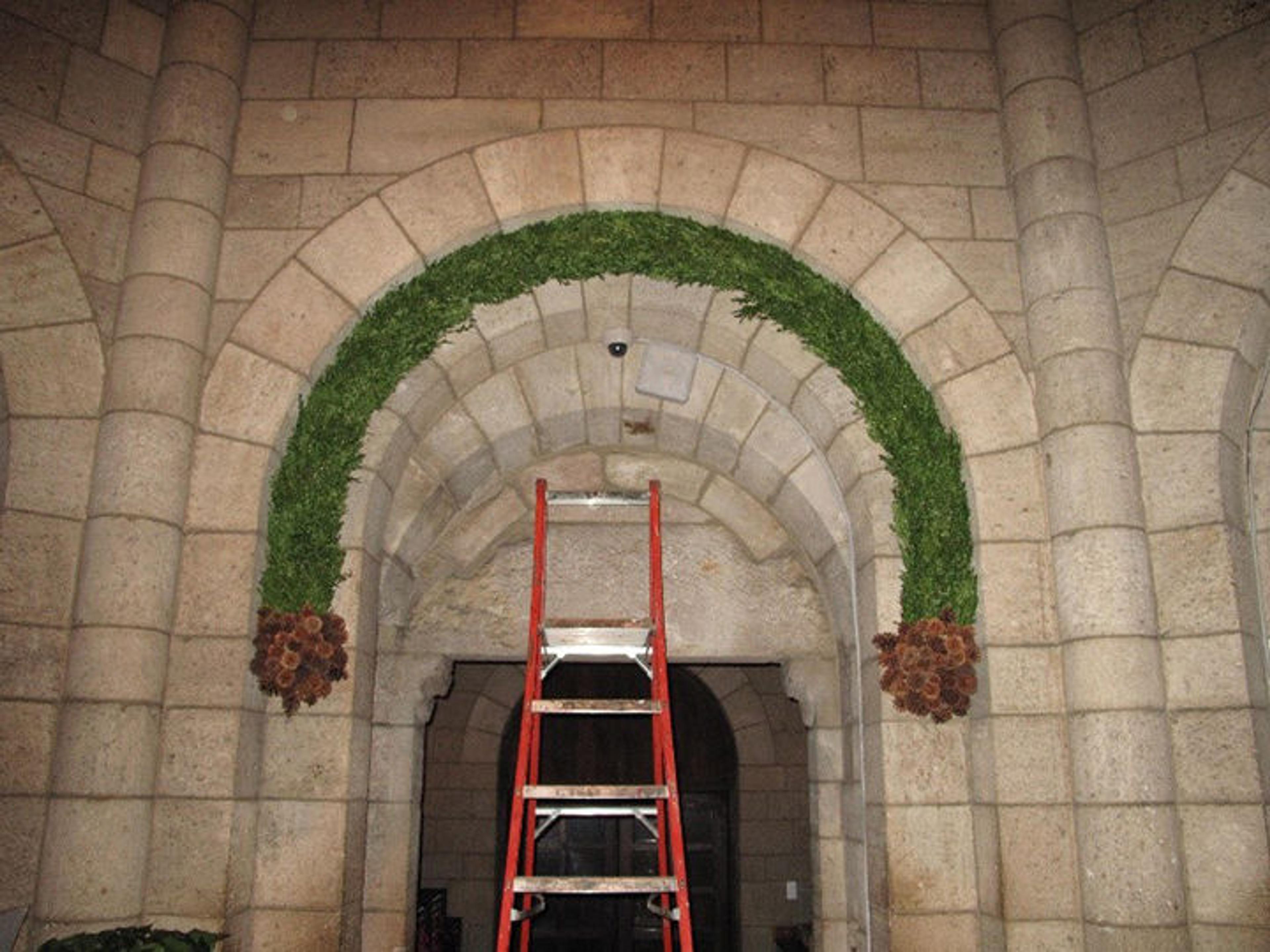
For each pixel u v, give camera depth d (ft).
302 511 15.52
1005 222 16.92
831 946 19.88
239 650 14.73
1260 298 15.20
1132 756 13.73
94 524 14.46
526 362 20.31
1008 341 16.28
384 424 17.49
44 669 13.98
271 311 16.19
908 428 16.14
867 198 17.01
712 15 17.99
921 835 15.29
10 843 13.34
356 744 15.85
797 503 20.31
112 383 15.10
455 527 21.49
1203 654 14.20
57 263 15.42
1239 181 15.49
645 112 17.37
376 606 17.71
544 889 12.53
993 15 17.88
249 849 14.74
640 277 18.17
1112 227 16.26
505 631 21.07
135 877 13.58
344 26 17.74
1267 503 15.55
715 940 32.50
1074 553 14.73
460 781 32.12
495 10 17.94
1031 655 14.96
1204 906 13.50
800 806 31.81
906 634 15.52
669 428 21.09
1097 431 14.94
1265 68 15.66
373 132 17.16
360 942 15.97
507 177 16.93
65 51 16.16
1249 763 13.69
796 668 21.04
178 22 16.92
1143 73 16.66
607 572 21.45
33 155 15.58
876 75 17.71
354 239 16.61
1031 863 14.23
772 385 18.99
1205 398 15.08
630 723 33.83
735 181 17.02
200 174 16.15
